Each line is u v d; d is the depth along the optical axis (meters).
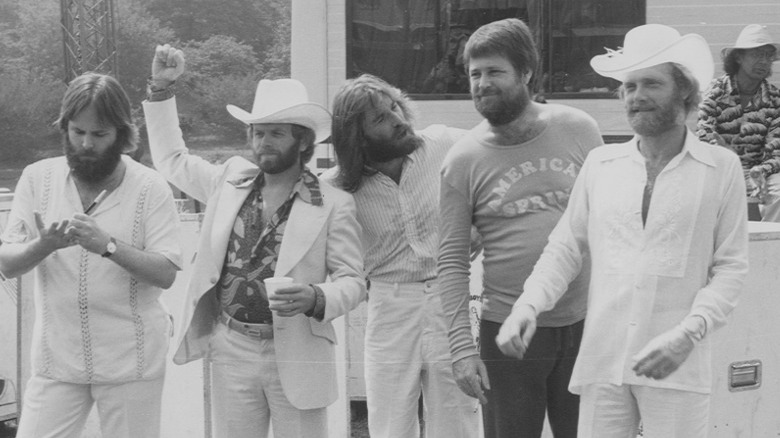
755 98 9.78
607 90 11.06
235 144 57.44
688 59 4.26
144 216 4.98
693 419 4.25
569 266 4.52
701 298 4.20
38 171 5.07
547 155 4.90
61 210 4.96
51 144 55.44
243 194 5.06
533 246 4.89
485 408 5.11
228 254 5.02
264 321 4.95
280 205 5.00
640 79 4.27
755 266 6.05
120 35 58.44
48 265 4.93
